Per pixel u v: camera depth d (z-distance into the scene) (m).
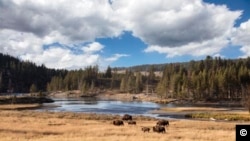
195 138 31.69
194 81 152.12
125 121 56.53
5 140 27.41
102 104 133.38
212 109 99.25
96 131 37.16
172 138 30.83
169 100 151.50
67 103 137.62
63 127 41.31
